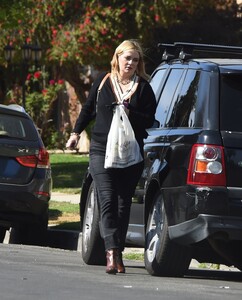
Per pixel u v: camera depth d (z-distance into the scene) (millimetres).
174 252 23844
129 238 26453
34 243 36625
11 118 35250
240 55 26234
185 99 24469
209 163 22719
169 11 79062
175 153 23688
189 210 22844
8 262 25500
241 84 23422
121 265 24297
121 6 78812
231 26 86938
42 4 79250
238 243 23250
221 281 24156
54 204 48375
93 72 86188
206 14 86062
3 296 18453
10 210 34719
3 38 79750
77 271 24125
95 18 78438
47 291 19484
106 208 24031
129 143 23969
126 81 24469
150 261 24469
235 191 22641
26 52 72250
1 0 57094
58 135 92875
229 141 22812
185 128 23891
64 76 86312
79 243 36562
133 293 19797
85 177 27141
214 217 22578
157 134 25234
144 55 24719
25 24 79375
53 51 79438
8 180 34594
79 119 24922
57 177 62000
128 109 24156
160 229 24266
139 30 79375
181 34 85750
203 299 19281
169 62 26984
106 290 20109
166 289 20891
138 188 25906
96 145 24359
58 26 79375
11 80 94438
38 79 94312
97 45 78500
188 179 22938
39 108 92625
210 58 25609
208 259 24984
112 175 24219
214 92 23297
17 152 34781
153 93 24609
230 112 23109
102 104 24328
